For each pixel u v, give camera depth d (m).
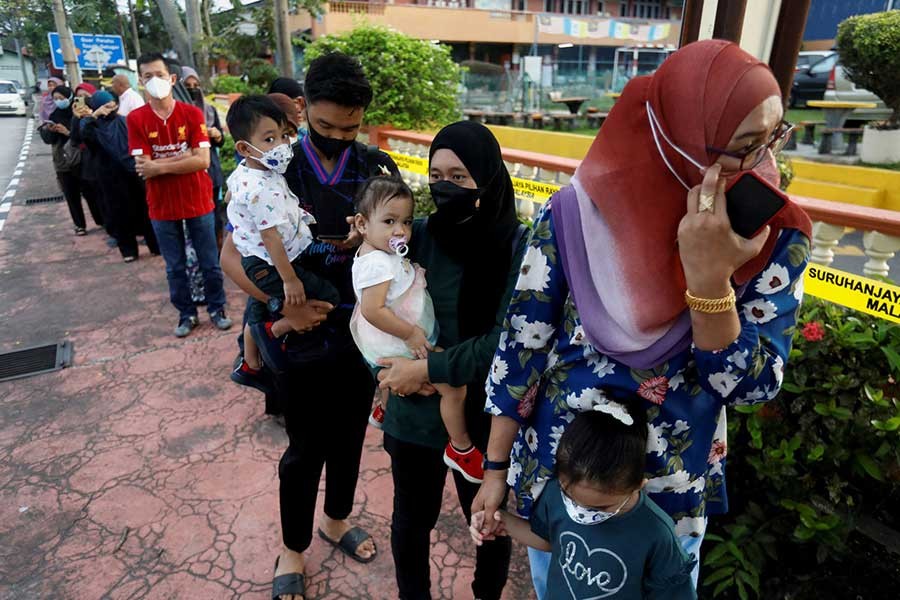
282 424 3.32
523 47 24.42
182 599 2.24
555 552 1.44
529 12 23.58
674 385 1.26
